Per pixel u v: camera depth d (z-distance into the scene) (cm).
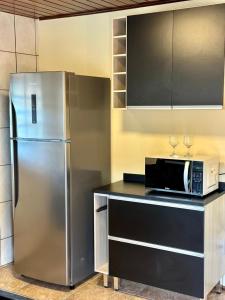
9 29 384
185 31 297
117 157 379
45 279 348
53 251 340
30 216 349
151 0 339
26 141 343
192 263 290
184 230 291
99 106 358
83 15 384
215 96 290
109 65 376
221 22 283
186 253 292
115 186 345
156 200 300
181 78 303
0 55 376
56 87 321
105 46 376
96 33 379
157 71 312
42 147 335
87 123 344
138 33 318
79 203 341
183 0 329
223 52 284
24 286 348
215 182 317
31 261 354
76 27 390
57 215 334
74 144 331
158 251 304
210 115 329
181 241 293
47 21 407
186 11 295
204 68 292
